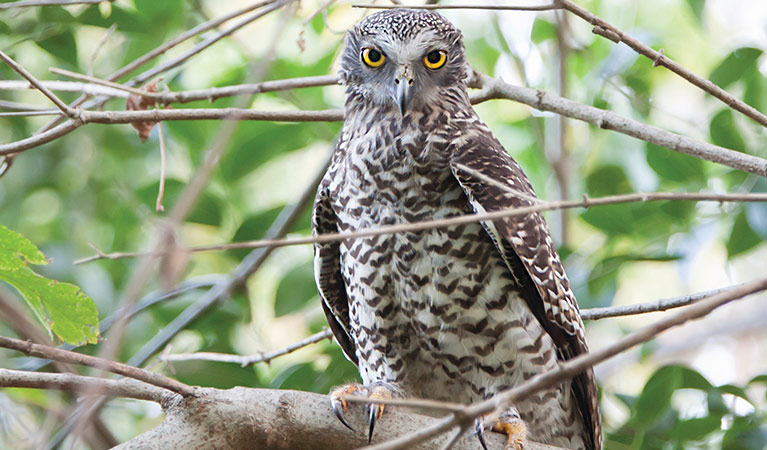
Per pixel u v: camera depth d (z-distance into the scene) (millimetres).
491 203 8461
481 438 7625
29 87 8781
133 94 9016
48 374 6129
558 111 8547
